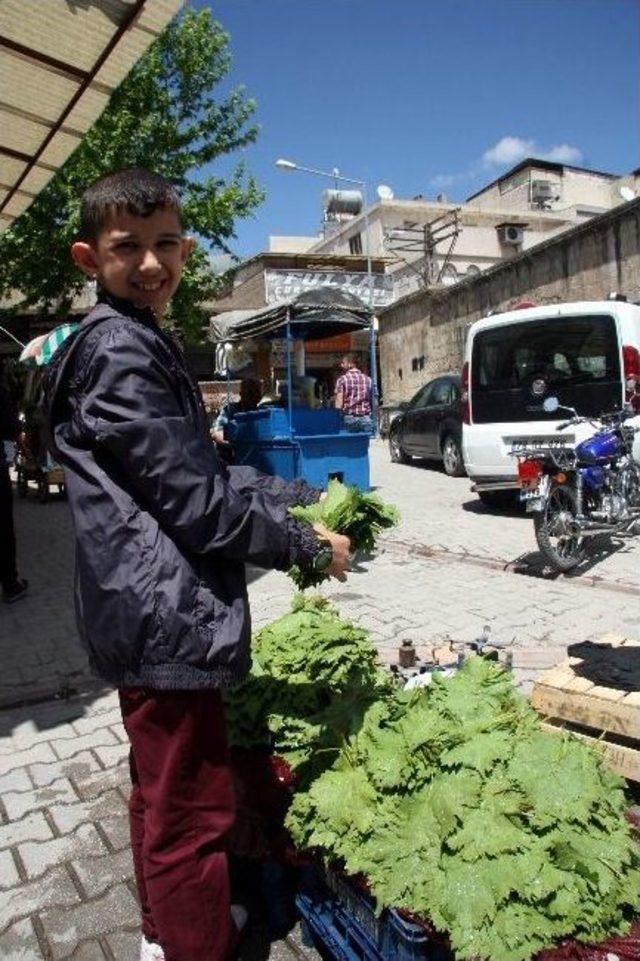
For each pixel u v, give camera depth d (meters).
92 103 4.36
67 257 12.80
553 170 43.22
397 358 22.41
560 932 1.71
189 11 13.83
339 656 2.57
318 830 2.01
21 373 15.06
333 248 39.66
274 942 2.23
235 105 14.34
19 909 2.41
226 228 14.34
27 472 12.03
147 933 2.06
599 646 3.30
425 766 2.01
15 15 3.59
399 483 11.81
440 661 3.81
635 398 7.31
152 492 1.66
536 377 7.90
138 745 1.83
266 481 2.46
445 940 1.76
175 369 1.79
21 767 3.30
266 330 10.17
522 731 2.12
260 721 2.50
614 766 2.61
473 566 6.56
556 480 5.98
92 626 1.74
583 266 14.74
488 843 1.79
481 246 35.12
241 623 1.79
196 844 1.85
